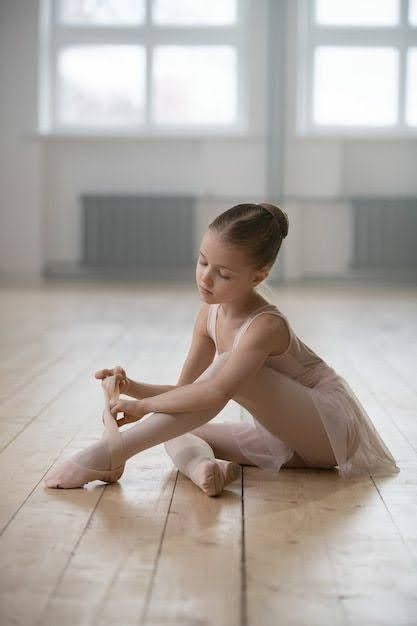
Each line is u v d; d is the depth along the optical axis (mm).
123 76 10492
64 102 10555
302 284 10234
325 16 10438
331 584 1603
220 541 1819
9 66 10344
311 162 10391
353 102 10500
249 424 2424
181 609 1484
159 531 1873
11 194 10438
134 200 10250
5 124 10398
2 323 6066
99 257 10297
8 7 10281
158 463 2406
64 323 6094
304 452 2344
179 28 10445
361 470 2363
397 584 1609
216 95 10531
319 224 10445
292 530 1896
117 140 10430
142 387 2305
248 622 1438
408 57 10445
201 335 2365
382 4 10438
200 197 10328
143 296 8461
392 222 10242
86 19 10484
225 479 2188
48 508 2020
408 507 2074
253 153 10406
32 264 10508
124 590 1560
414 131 10500
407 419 3107
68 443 2668
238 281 2086
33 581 1599
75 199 10523
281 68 10258
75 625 1419
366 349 4980
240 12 10453
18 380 3799
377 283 10445
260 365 2158
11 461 2449
